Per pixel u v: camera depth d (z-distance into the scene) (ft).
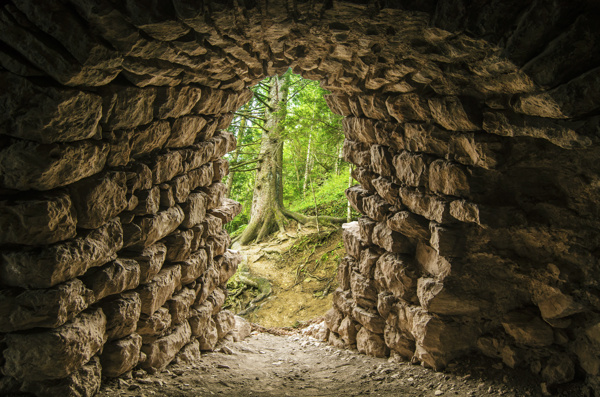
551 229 13.23
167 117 13.80
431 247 15.85
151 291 13.85
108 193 11.51
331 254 41.24
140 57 10.12
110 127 11.12
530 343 13.76
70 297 10.30
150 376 14.01
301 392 14.75
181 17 9.12
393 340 17.25
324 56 14.06
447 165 13.93
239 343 22.34
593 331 12.51
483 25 8.59
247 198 70.90
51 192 9.98
